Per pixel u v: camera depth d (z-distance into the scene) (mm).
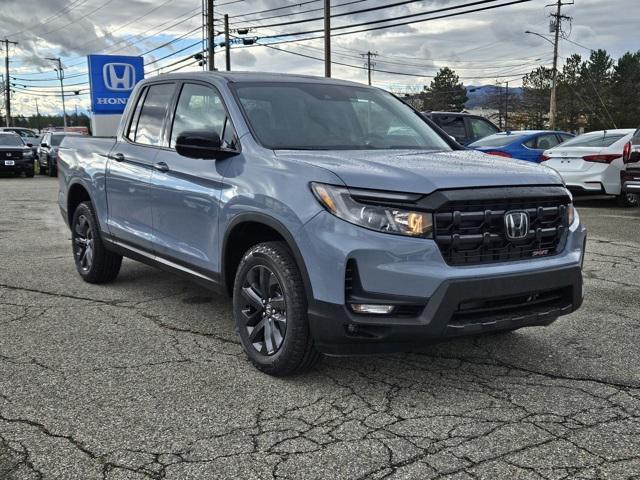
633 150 10539
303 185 3756
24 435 3273
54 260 7754
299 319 3795
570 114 87562
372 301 3490
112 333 4930
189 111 5074
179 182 4832
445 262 3525
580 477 2889
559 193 3932
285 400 3713
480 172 3805
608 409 3607
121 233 5703
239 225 4211
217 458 3061
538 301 3871
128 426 3379
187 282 6613
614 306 5734
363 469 2959
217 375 4086
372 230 3494
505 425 3402
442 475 2906
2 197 16281
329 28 28984
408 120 5277
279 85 4984
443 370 4199
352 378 4047
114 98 19703
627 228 10102
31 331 4961
